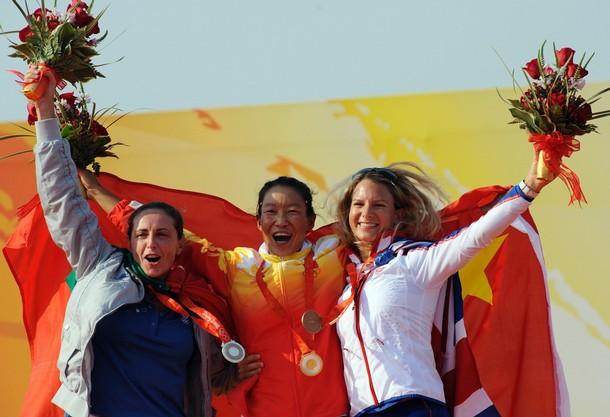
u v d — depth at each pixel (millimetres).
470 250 19500
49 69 19906
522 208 19375
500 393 22031
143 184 23281
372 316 19594
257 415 19953
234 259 20844
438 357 20438
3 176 31469
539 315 22047
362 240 20562
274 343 20188
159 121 32281
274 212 20641
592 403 30312
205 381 19812
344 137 32000
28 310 22500
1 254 30984
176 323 19766
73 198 19859
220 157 32062
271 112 32344
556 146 19281
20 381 30453
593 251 30938
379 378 19359
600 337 30609
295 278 20438
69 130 21734
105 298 19203
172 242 19938
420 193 21047
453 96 32094
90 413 19031
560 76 19781
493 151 31547
